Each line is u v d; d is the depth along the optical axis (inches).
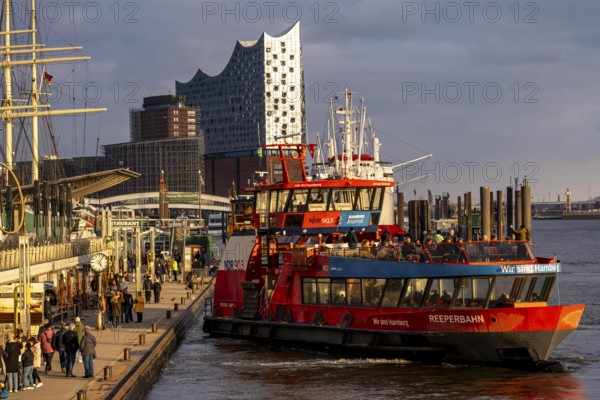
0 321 1828.2
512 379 1914.4
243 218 2728.8
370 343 2105.1
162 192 7854.3
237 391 1872.5
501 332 1915.6
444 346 2001.7
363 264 2142.0
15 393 1545.3
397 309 2063.2
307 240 2469.2
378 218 2544.3
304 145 2568.9
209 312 3548.2
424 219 5147.6
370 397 1784.0
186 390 1888.5
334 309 2223.2
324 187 2477.9
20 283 1849.2
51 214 3248.0
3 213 2866.6
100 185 3563.0
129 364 1865.2
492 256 2005.4
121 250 4810.5
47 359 1768.0
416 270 2033.7
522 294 1984.5
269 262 2524.6
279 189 2487.7
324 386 1892.2
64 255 2869.1
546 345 1940.2
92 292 3447.3
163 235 6574.8
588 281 4953.3
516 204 6353.3
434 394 1795.0
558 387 1845.5
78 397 1427.2
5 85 4259.4
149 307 3223.4
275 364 2159.2
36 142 4416.8
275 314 2418.8
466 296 1980.8
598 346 2442.2
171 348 2333.9
